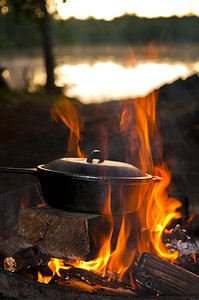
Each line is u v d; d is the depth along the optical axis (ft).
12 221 6.89
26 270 5.13
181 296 3.78
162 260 4.58
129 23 184.75
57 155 13.25
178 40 159.53
